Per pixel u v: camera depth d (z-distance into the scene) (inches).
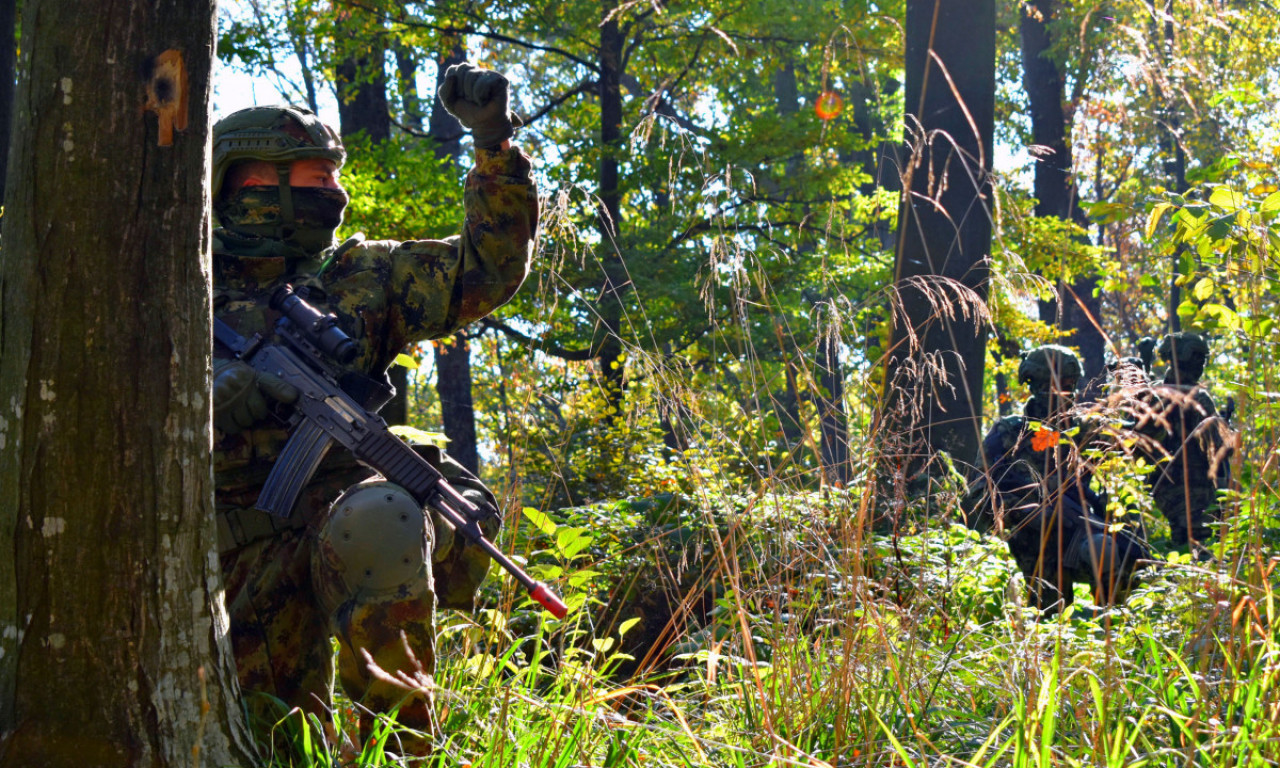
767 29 582.6
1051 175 730.8
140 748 88.9
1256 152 163.5
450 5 584.1
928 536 150.9
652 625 184.4
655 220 568.1
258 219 117.5
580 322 483.5
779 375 137.7
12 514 88.2
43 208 87.4
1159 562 143.3
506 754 104.0
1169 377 290.4
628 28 588.4
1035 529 198.4
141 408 89.7
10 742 86.7
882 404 134.6
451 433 627.5
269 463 113.9
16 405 88.1
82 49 87.0
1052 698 92.7
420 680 103.2
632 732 109.1
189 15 90.7
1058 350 207.9
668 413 139.8
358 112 611.5
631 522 203.3
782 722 112.3
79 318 87.5
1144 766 96.7
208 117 94.0
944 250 324.8
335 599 106.3
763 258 544.4
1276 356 136.3
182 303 92.0
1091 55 126.0
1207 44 129.5
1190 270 154.9
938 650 131.6
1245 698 101.0
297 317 115.0
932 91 337.4
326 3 566.9
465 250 123.2
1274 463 109.0
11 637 88.4
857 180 599.8
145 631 90.0
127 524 89.2
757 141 569.9
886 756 106.4
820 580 129.1
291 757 106.8
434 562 116.8
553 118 699.4
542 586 109.7
